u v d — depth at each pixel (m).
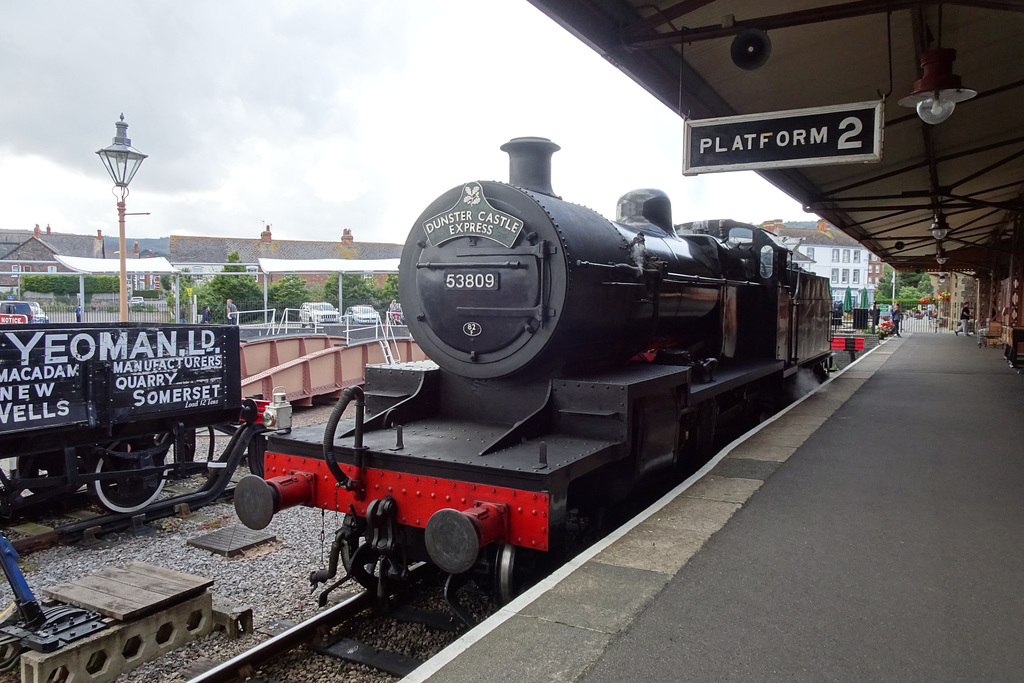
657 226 7.79
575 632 3.39
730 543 4.64
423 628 4.68
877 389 13.20
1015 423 9.34
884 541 4.70
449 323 5.43
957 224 21.66
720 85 8.02
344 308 37.38
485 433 5.24
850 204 15.52
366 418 5.88
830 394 12.52
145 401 6.93
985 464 6.95
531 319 5.04
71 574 5.82
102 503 6.92
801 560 4.34
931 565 4.27
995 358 20.66
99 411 6.58
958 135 10.40
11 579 4.07
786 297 10.69
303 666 4.28
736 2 6.12
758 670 3.05
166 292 40.59
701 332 8.30
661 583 3.98
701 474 6.53
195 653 4.49
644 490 6.32
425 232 5.57
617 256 5.75
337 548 4.77
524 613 3.60
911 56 7.38
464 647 3.24
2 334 5.85
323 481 4.89
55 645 3.94
